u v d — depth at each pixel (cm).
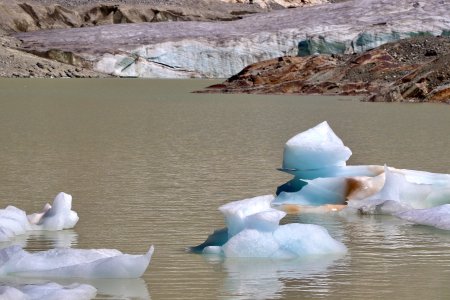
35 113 9100
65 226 3244
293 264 2708
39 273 2559
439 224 3281
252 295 2388
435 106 10325
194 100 11981
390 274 2600
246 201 2906
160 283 2498
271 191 4066
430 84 11469
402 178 3600
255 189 4119
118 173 4625
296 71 14588
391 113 9144
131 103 11231
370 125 7606
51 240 3045
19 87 15525
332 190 3662
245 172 4662
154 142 6181
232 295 2388
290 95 13350
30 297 2264
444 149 5706
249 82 14650
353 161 5094
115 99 12200
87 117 8588
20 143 6038
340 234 3152
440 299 2350
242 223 2847
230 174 4594
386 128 7288
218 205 3709
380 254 2845
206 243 2938
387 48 14638
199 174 4594
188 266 2683
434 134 6750
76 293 2319
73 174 4575
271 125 7656
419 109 9769
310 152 3731
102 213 3531
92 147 5834
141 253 2862
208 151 5631
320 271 2628
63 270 2558
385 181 3619
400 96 11362
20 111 9388
